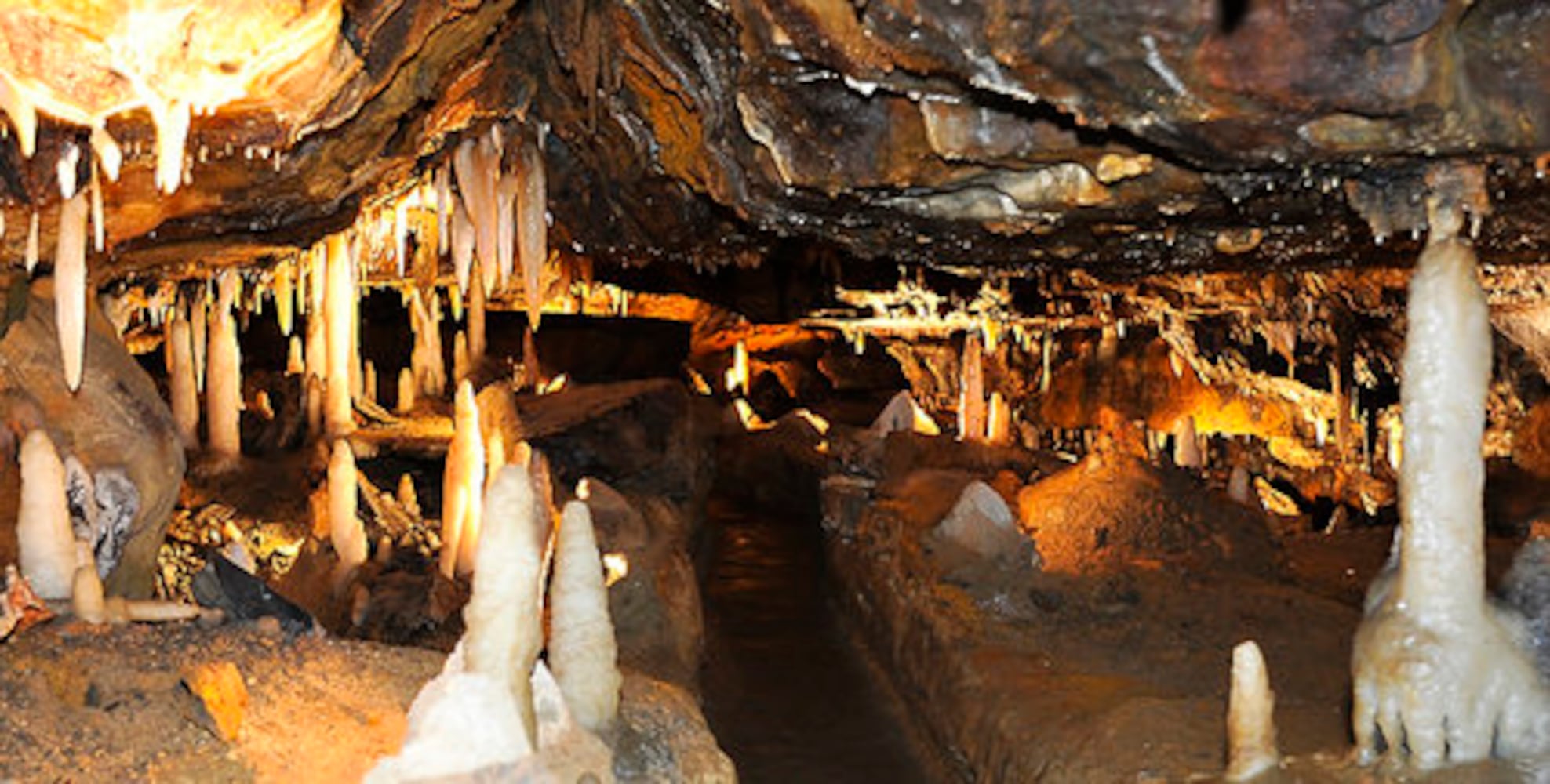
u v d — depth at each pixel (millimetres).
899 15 5434
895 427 18594
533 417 17484
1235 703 6645
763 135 7180
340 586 11414
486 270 10273
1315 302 15195
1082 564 11820
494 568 6012
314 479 14781
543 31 8281
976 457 16359
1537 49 5000
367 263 17828
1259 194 6820
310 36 5785
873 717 10688
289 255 10867
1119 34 5129
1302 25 4926
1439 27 4883
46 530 8000
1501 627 6254
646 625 10766
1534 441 15156
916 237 8688
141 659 7219
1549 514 13664
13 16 5238
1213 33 5027
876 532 13680
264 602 8984
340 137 7727
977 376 18203
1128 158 6316
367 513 14000
